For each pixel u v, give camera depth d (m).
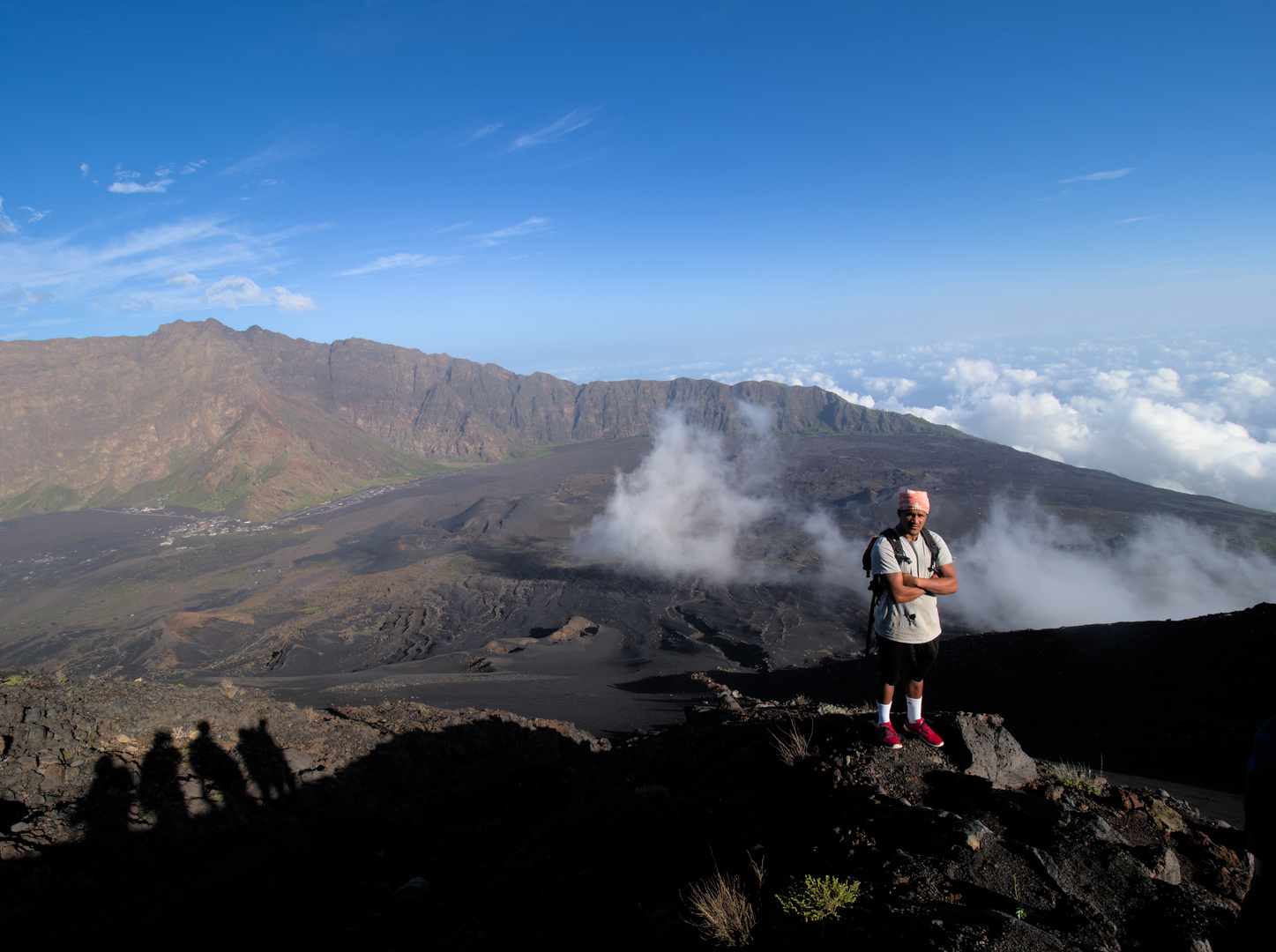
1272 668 16.14
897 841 4.12
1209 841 4.32
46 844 8.34
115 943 6.88
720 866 4.55
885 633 5.24
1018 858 3.84
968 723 5.41
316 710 16.62
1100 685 19.12
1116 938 3.24
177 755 10.95
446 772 14.62
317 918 7.29
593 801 8.37
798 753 5.77
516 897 5.68
